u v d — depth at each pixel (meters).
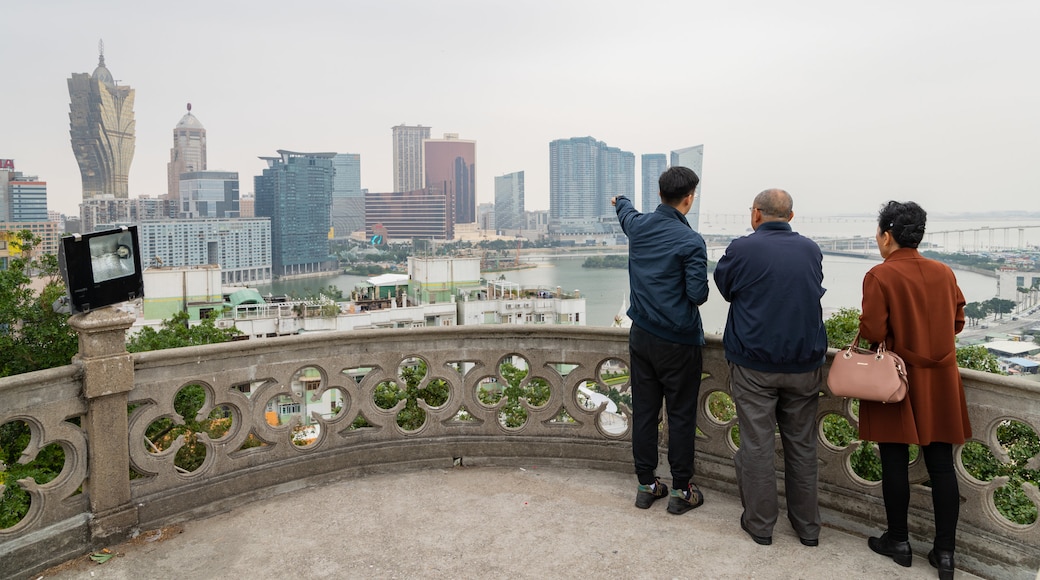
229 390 3.73
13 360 13.59
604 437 4.38
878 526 3.41
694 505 3.76
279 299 63.56
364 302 70.94
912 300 3.03
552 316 72.62
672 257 3.47
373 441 4.29
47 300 13.77
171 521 3.52
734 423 3.99
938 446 3.04
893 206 3.18
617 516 3.68
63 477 3.16
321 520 3.61
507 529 3.51
